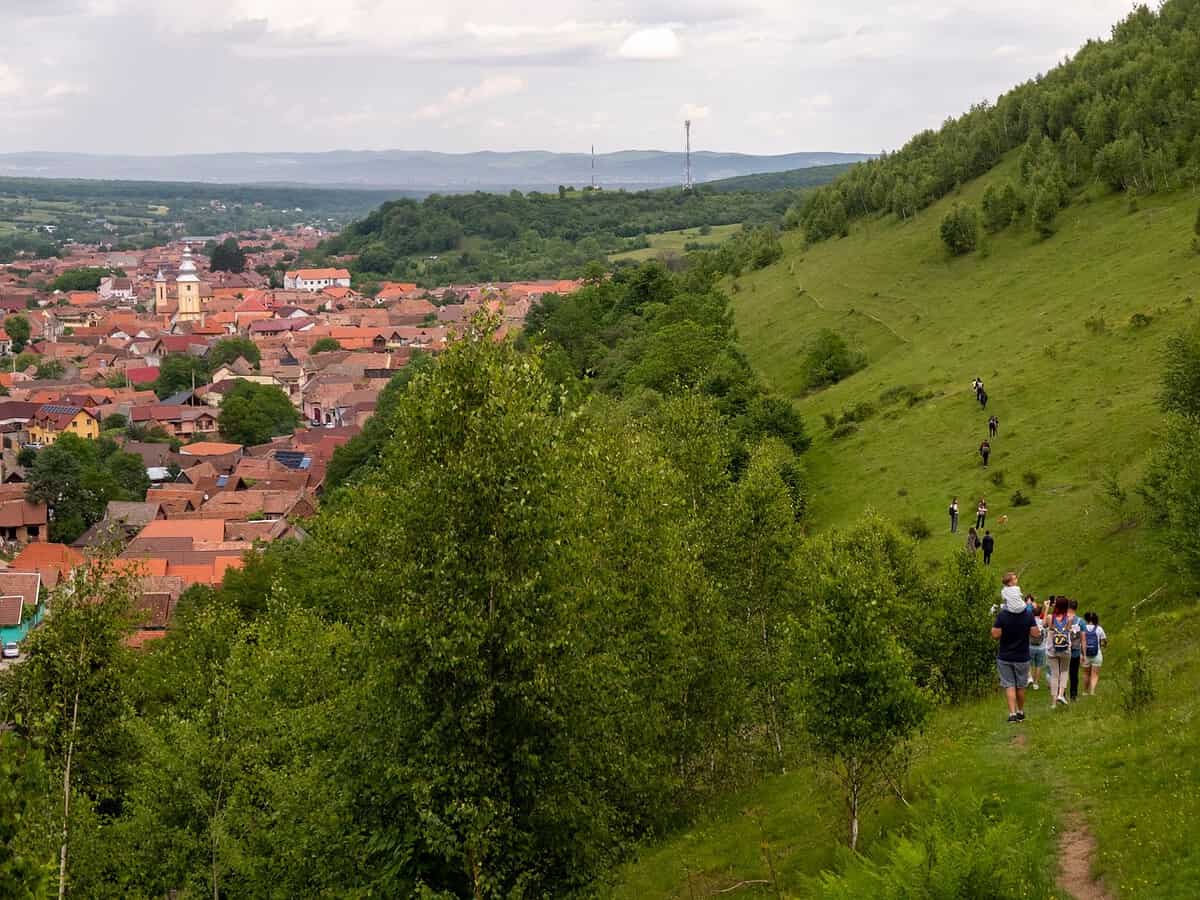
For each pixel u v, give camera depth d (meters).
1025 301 114.31
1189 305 87.88
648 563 36.75
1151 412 73.06
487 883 26.42
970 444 82.88
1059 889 20.17
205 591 92.69
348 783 29.48
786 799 33.72
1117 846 20.83
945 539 69.06
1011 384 89.44
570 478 29.31
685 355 113.19
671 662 35.69
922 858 18.22
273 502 142.12
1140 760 24.09
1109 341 88.94
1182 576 48.62
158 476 166.38
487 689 26.75
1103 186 135.62
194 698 47.44
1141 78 158.62
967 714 33.56
